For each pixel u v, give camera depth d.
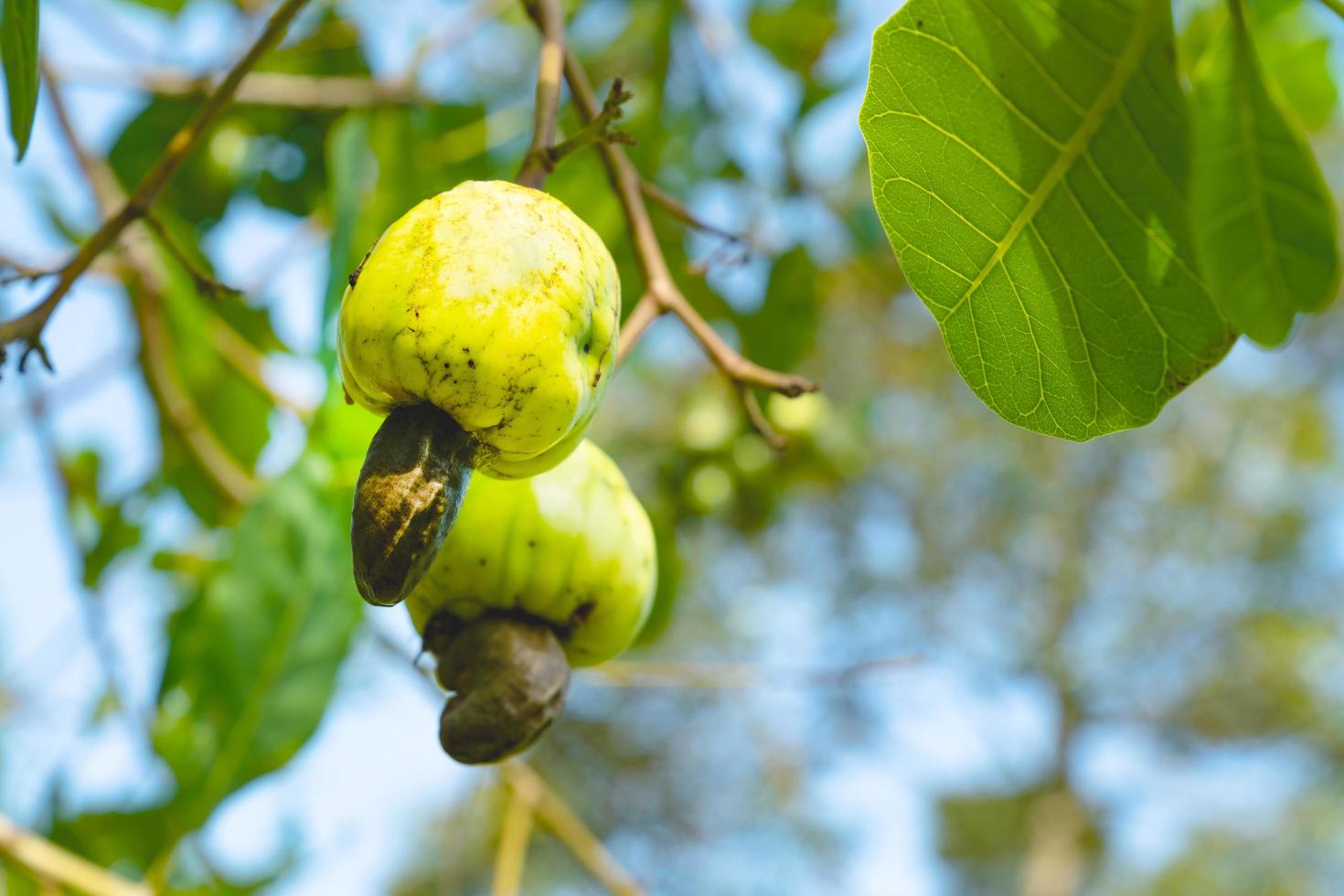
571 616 0.61
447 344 0.53
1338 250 0.52
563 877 3.46
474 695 0.60
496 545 0.60
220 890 0.77
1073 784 5.17
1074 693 5.06
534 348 0.53
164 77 1.00
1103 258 0.56
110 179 0.92
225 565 0.73
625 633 0.62
